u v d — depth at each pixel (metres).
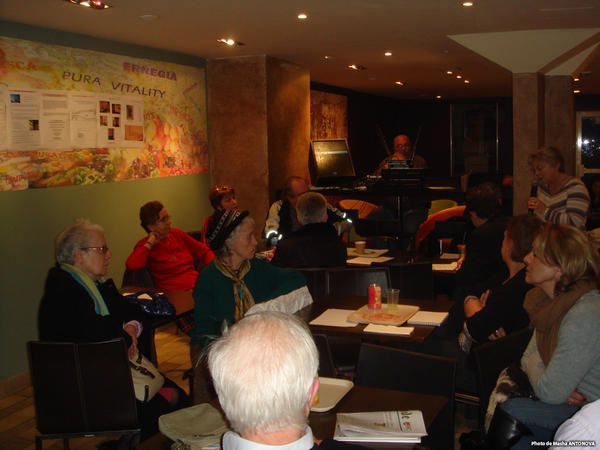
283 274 3.37
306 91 7.71
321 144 7.87
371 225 6.46
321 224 4.33
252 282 3.30
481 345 2.69
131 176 5.75
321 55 6.79
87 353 2.64
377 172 8.48
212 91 6.88
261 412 1.24
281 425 1.25
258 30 5.24
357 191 6.39
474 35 5.86
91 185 5.28
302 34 5.49
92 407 2.69
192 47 6.04
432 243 6.18
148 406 3.01
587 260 2.33
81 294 2.97
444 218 6.25
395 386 2.53
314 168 7.69
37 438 2.74
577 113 14.21
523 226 2.94
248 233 3.20
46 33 4.79
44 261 4.83
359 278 3.94
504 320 2.92
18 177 4.58
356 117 11.82
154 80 6.03
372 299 3.26
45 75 4.79
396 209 6.75
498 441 2.25
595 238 5.01
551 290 2.44
